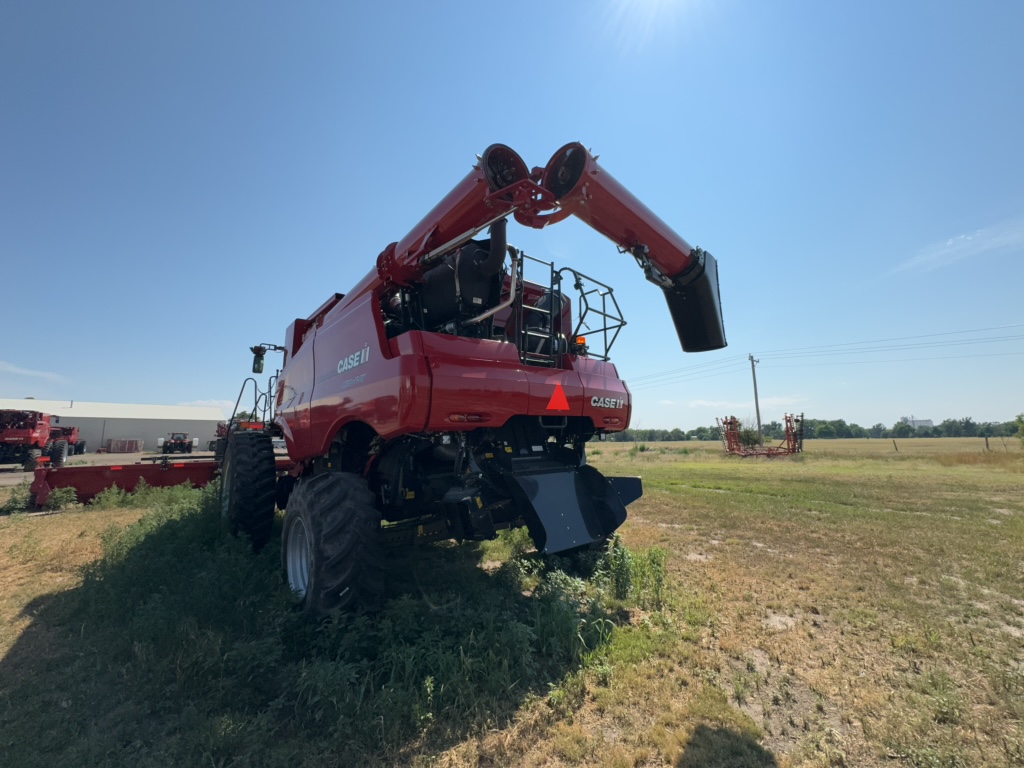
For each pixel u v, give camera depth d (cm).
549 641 336
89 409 6172
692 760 233
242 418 891
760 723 263
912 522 771
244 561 458
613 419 501
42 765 225
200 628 339
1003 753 233
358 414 406
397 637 328
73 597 442
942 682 292
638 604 426
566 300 558
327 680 264
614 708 275
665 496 1077
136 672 298
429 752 240
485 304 436
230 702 272
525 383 409
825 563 550
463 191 362
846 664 323
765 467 2188
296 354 611
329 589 343
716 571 521
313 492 390
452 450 435
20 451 2327
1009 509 903
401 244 418
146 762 228
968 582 481
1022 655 332
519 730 257
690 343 489
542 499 411
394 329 482
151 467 1038
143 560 457
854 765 231
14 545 630
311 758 231
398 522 520
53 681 303
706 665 323
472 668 294
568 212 370
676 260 436
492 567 543
